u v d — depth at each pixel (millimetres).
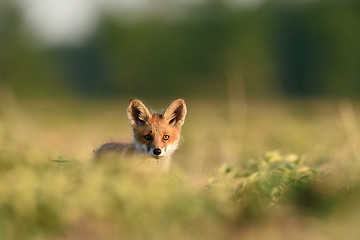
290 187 7180
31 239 5941
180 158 13430
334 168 8297
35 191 6422
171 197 6688
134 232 6125
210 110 31047
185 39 64688
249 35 61562
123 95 65812
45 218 6141
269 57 60688
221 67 60000
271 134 18094
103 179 6906
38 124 21156
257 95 57406
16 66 59656
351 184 7266
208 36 63625
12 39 60562
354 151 9906
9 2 60625
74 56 84062
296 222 6570
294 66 60625
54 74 67188
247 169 8859
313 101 46500
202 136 14891
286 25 62562
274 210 6828
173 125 9297
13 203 6227
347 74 57656
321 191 7246
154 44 66000
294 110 32406
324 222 6504
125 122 25297
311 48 59875
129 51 66375
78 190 6617
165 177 7953
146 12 70375
